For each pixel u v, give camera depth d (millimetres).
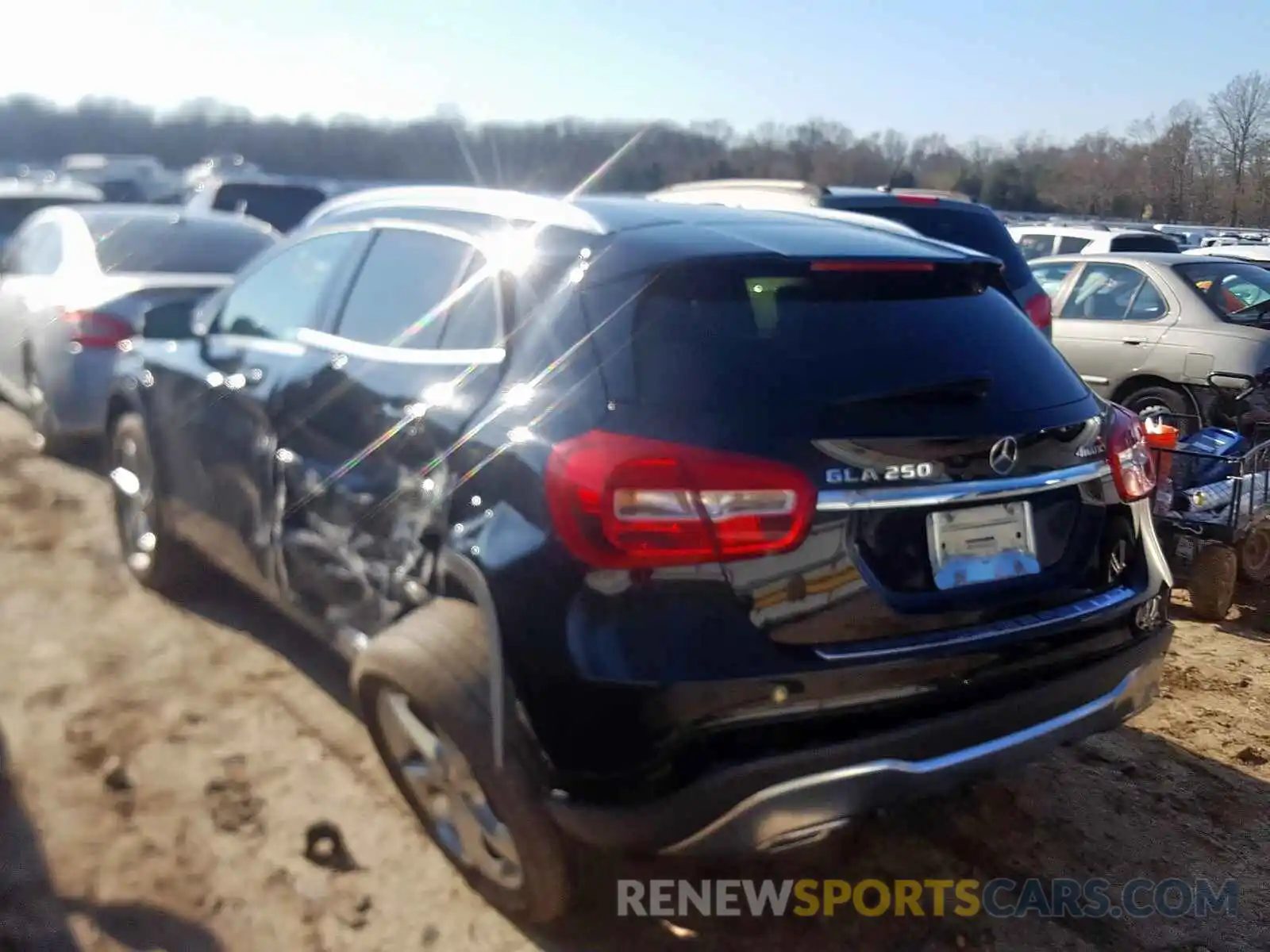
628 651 2762
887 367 3082
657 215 3604
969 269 3561
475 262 3619
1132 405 9281
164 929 3201
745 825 2795
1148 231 18406
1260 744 4574
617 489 2803
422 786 3412
